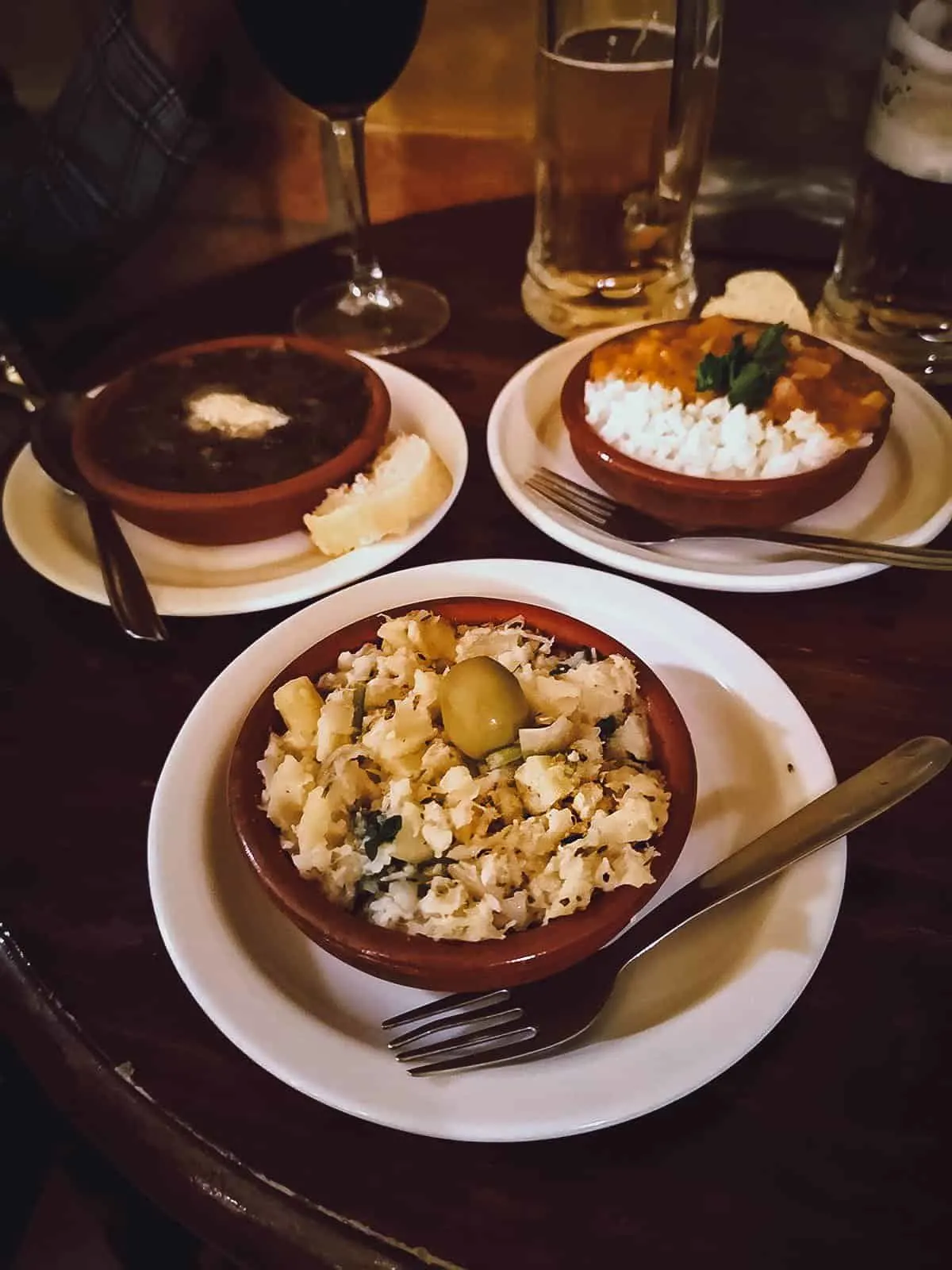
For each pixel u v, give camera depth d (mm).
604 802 245
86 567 361
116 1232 420
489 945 224
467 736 253
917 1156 219
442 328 496
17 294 696
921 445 389
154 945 266
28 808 300
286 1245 216
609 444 365
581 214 474
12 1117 438
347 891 239
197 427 380
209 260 749
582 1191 217
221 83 653
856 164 503
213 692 298
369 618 301
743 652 311
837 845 253
